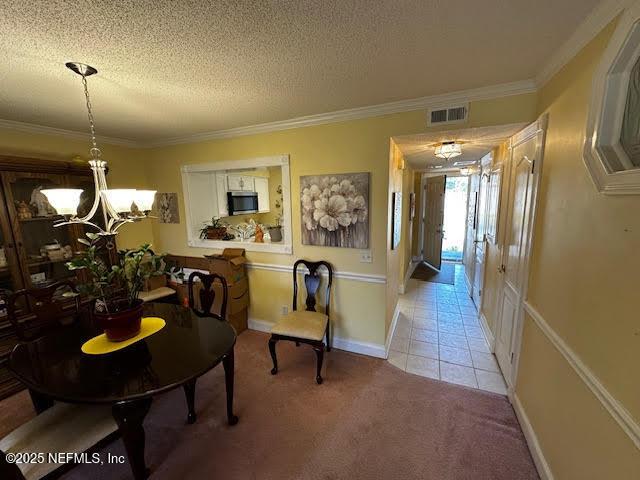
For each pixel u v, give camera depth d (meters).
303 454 1.67
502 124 1.99
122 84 1.77
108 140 3.22
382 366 2.54
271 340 2.40
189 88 1.85
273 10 1.09
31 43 1.28
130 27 1.18
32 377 1.32
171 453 1.69
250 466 1.60
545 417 1.53
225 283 2.31
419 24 1.21
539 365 1.66
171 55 1.43
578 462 1.20
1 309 2.29
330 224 2.69
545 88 1.75
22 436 1.32
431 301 4.14
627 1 0.99
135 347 1.58
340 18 1.15
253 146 2.92
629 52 1.00
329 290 2.69
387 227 2.50
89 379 1.31
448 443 1.73
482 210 3.60
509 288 2.32
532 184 1.86
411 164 4.46
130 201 1.63
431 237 6.03
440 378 2.36
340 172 2.58
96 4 1.02
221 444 1.75
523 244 1.99
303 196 2.76
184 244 3.60
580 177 1.29
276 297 3.15
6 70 1.53
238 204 4.25
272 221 5.32
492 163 3.11
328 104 2.23
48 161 2.47
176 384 1.28
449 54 1.48
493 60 1.56
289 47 1.38
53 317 2.04
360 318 2.73
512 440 1.75
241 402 2.11
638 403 0.89
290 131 2.72
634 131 1.02
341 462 1.62
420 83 1.85
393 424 1.88
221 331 1.77
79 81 1.71
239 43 1.33
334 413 1.99
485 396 2.14
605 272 1.08
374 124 2.38
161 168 3.53
